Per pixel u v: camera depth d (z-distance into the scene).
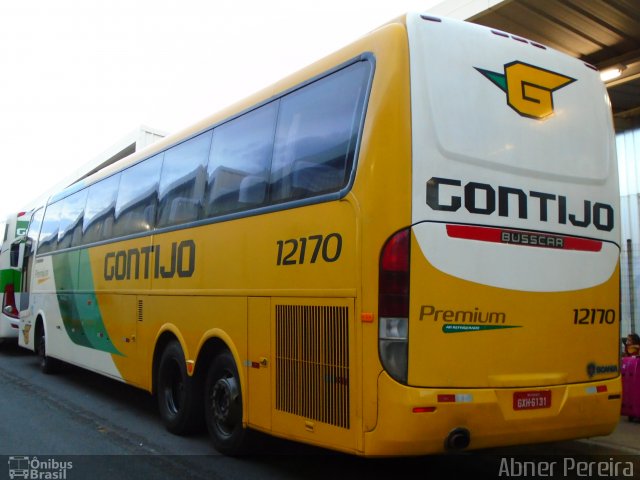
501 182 4.62
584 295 4.94
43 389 10.29
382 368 4.18
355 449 4.33
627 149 10.36
